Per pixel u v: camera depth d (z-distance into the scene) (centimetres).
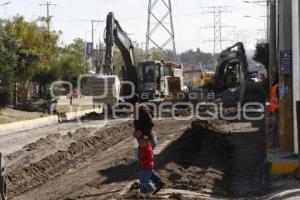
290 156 1834
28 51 5288
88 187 1708
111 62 4256
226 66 5728
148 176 1453
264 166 1928
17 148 2811
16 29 6078
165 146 2511
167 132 3144
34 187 1830
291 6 1889
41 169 2109
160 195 1452
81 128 3503
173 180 1739
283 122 1933
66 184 1809
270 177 1734
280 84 1936
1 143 3055
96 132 3192
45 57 6481
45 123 4194
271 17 2434
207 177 1755
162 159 2134
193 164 1995
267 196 1489
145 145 1451
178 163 2072
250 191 1638
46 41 6594
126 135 3194
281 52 1925
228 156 2292
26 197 1658
